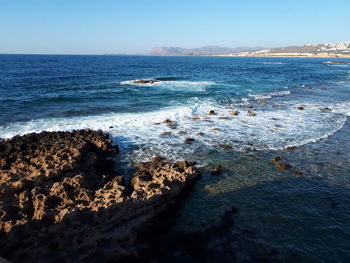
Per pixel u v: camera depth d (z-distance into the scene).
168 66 96.06
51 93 28.34
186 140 14.88
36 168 9.86
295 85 40.25
